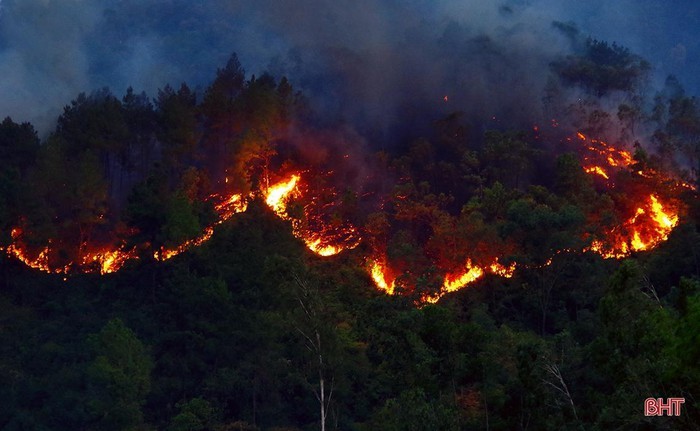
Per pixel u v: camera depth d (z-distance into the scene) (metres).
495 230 115.94
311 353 83.81
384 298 90.56
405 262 123.06
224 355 107.19
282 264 83.38
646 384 49.62
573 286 109.56
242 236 122.69
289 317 83.50
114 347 99.69
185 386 105.69
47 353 113.00
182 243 123.94
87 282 130.62
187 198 132.38
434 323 70.50
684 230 106.56
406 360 72.88
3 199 129.75
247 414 101.31
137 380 99.00
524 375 63.22
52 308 124.50
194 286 114.38
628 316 54.69
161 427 101.19
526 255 109.50
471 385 77.31
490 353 71.75
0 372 109.38
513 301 113.12
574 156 133.50
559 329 103.62
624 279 55.59
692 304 43.25
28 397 106.56
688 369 43.56
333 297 84.50
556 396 65.19
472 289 114.00
